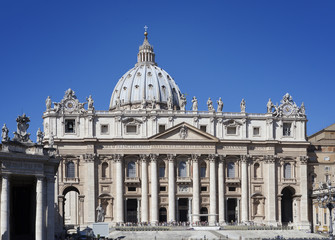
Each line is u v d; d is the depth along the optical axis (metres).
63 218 144.38
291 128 155.12
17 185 77.06
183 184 148.25
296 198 152.38
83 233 118.69
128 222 146.88
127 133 148.50
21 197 78.62
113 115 149.00
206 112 151.62
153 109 149.88
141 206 147.00
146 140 147.25
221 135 151.12
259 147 152.50
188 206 148.50
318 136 170.50
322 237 127.25
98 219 138.50
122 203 146.00
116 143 147.38
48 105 148.00
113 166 147.50
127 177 147.38
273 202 150.25
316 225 149.38
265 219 150.50
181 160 149.62
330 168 157.25
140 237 122.38
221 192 149.25
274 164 152.12
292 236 128.88
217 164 150.50
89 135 146.88
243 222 148.38
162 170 149.12
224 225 144.00
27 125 73.38
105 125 148.75
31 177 74.69
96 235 110.81
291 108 155.38
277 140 152.12
